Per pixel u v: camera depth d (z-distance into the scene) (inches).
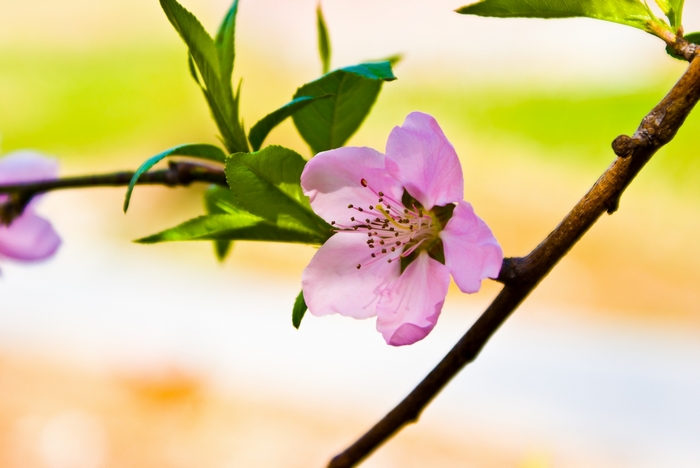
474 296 52.1
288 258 59.6
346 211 13.0
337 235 13.1
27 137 80.0
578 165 71.0
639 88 81.6
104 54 92.0
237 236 13.0
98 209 66.7
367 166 13.0
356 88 13.2
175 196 66.3
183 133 79.9
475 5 12.5
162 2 12.9
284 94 87.7
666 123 11.8
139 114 81.7
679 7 12.2
